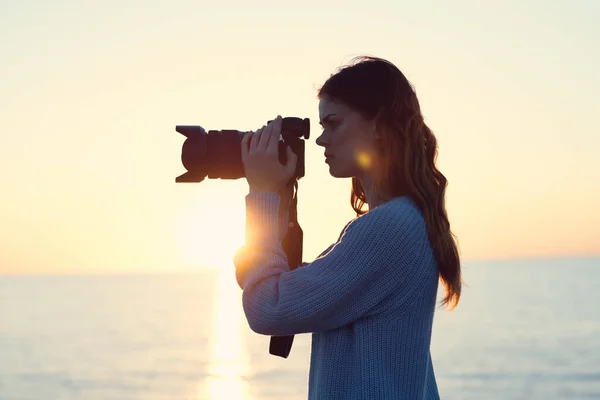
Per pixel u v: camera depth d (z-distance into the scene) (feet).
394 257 5.91
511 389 102.32
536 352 137.08
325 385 6.05
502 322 192.54
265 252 6.15
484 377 112.16
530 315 211.41
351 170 6.41
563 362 124.36
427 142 6.54
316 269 5.90
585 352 134.72
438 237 6.15
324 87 6.44
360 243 5.89
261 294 5.98
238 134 6.64
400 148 6.23
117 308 322.96
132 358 147.95
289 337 7.02
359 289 5.88
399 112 6.24
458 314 218.38
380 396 5.85
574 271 628.69
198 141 6.59
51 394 108.88
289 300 5.84
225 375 123.54
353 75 6.30
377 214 5.99
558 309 231.30
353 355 6.02
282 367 130.21
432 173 6.43
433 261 6.15
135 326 222.28
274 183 6.43
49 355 155.53
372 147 6.32
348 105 6.30
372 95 6.24
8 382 121.39
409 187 6.20
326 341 6.13
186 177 6.70
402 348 5.98
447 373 116.47
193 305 345.92
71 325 228.84
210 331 207.41
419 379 6.09
